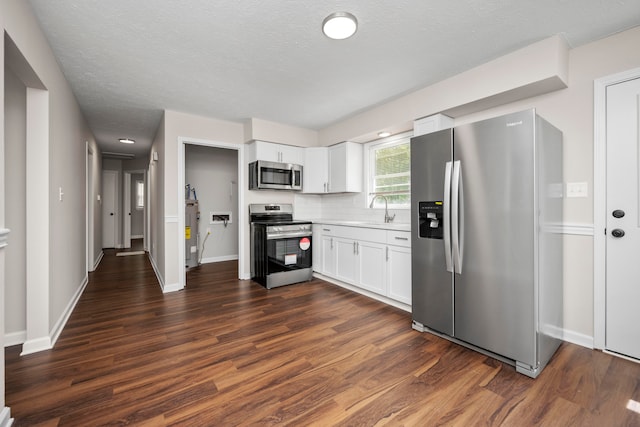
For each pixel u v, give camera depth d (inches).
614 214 78.7
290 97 123.6
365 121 143.0
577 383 66.6
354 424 54.2
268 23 73.9
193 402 60.0
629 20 73.0
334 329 96.7
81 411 56.9
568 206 87.3
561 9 68.9
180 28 76.0
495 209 75.0
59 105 95.2
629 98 76.8
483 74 94.9
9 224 84.4
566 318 87.9
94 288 144.3
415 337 90.8
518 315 71.4
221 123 157.2
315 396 62.2
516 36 80.1
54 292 89.0
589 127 83.2
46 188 82.6
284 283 151.0
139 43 83.0
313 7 67.9
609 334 80.3
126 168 286.0
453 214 82.4
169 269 140.8
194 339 88.9
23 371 70.6
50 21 72.9
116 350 81.7
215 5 67.1
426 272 92.6
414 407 58.9
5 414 51.3
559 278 84.1
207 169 211.6
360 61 93.5
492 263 76.0
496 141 74.5
